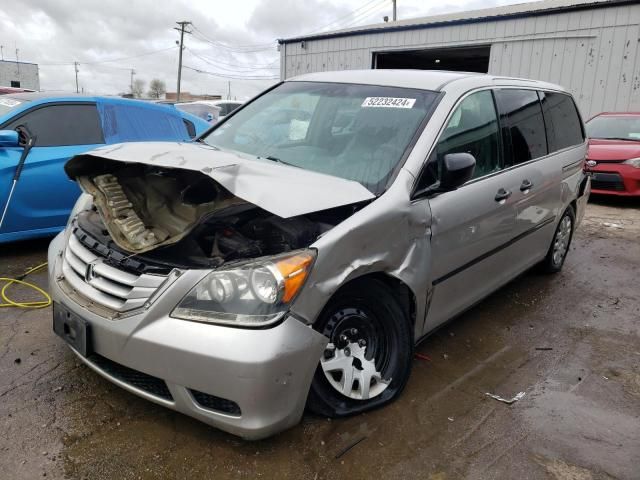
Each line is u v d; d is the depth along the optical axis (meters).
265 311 2.14
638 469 2.51
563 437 2.72
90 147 5.23
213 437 2.50
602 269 5.71
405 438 2.61
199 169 2.31
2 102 5.23
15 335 3.39
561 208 4.77
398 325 2.80
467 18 15.10
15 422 2.52
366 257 2.49
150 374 2.24
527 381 3.28
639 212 8.78
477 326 4.06
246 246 2.35
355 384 2.67
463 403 2.96
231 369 2.09
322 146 3.20
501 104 3.81
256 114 3.76
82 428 2.51
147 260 2.36
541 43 13.93
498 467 2.46
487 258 3.57
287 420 2.25
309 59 19.42
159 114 6.04
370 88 3.49
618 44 12.70
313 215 2.52
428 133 2.99
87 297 2.48
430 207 2.87
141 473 2.26
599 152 9.22
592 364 3.56
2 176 4.62
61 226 5.06
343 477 2.32
